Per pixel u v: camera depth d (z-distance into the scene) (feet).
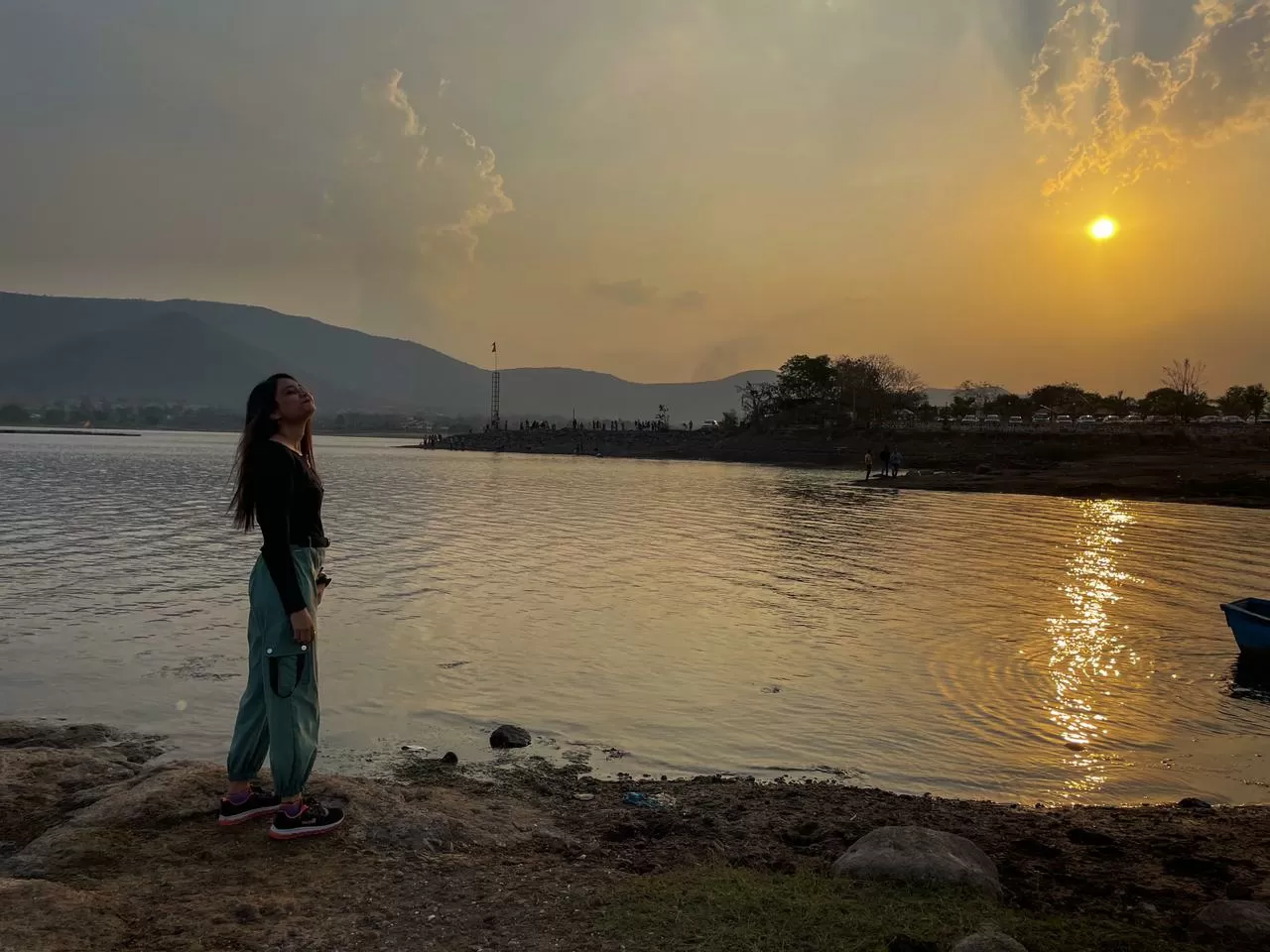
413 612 44.62
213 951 12.44
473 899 14.39
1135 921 14.24
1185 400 288.51
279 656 16.17
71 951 12.16
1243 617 36.29
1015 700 31.55
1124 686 33.53
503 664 35.12
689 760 25.41
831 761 25.57
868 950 12.55
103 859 15.39
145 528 78.89
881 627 43.34
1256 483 144.77
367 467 225.15
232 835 16.52
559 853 17.25
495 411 576.20
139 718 27.71
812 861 16.85
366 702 29.94
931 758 25.93
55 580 51.93
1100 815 21.25
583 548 71.26
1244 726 29.12
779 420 359.66
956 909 13.96
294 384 16.65
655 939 12.91
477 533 80.89
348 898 14.28
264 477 15.99
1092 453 224.94
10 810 18.53
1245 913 13.75
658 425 440.45
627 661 35.99
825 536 82.84
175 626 40.09
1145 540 82.69
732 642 39.70
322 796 18.21
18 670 32.65
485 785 22.50
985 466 203.51
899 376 354.33
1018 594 53.11
